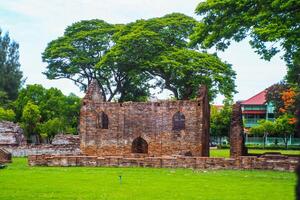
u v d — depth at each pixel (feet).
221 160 124.26
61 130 255.91
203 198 68.08
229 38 110.22
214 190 78.07
